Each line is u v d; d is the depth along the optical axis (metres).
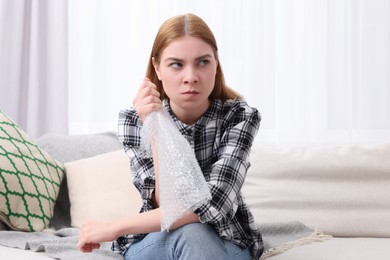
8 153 1.88
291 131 2.74
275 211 2.01
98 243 1.36
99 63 2.91
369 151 2.06
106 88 2.91
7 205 1.83
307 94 2.72
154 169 1.42
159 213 1.33
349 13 2.68
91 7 2.93
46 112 2.95
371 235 1.96
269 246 1.74
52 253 1.53
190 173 1.29
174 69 1.38
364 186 2.01
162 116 1.38
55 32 2.93
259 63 2.76
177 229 1.30
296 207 2.01
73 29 2.96
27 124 2.94
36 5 2.92
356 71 2.68
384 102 2.66
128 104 2.89
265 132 2.75
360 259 1.58
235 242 1.44
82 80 2.95
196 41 1.36
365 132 2.68
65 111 2.92
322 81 2.71
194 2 2.83
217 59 1.46
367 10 2.67
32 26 2.93
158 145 1.34
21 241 1.69
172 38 1.37
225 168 1.37
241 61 2.79
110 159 2.10
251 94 2.77
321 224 1.97
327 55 2.70
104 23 2.92
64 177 2.14
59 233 1.86
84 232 1.35
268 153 2.11
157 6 2.87
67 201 2.14
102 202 1.99
